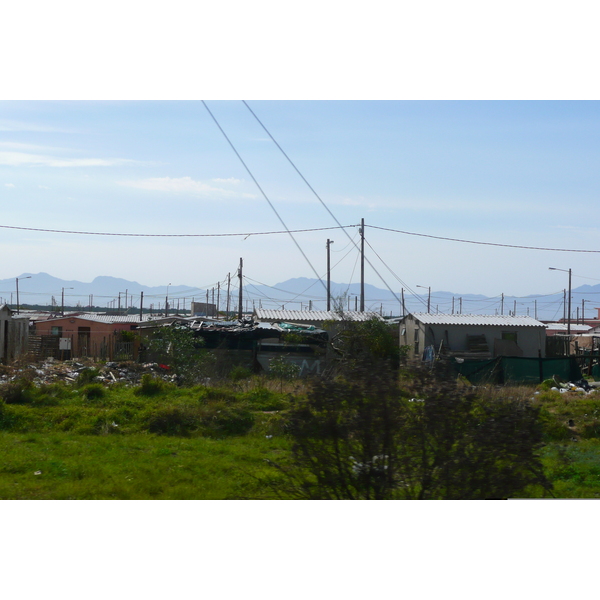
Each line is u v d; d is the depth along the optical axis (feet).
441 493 20.62
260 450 41.27
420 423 20.33
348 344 88.89
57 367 87.04
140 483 31.55
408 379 21.70
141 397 61.62
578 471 35.29
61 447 40.81
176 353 82.28
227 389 63.77
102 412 51.62
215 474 34.35
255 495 29.32
